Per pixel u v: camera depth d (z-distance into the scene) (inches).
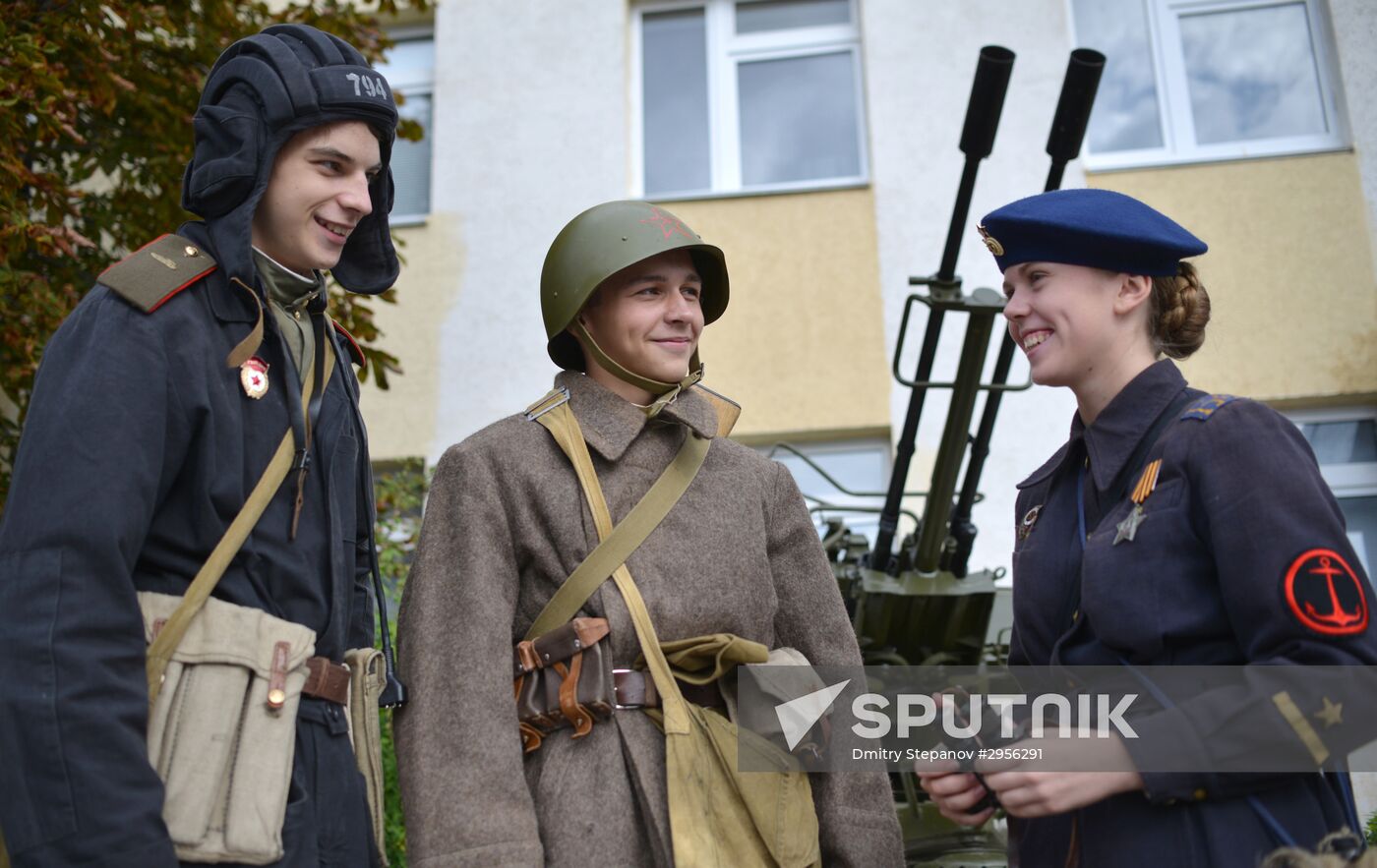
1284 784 68.6
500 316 317.7
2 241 190.4
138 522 71.0
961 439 173.8
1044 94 311.1
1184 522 71.7
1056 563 79.4
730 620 88.7
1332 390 289.4
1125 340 79.2
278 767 71.6
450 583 86.7
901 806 152.5
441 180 327.6
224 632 72.6
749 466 95.7
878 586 179.5
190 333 76.7
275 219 82.4
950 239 166.2
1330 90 310.8
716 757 84.9
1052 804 69.2
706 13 337.4
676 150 330.3
